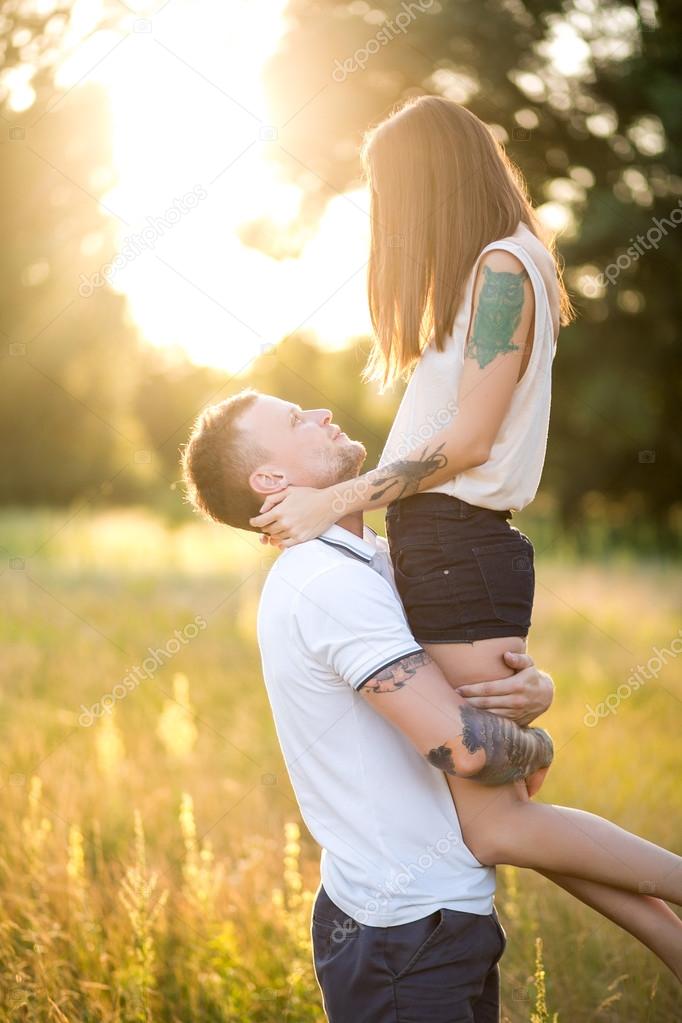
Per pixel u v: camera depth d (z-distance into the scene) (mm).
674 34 14633
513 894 2963
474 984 1802
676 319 17422
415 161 2016
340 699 1838
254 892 3107
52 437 24844
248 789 4207
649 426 18719
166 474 24438
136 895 2688
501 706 1857
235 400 2027
